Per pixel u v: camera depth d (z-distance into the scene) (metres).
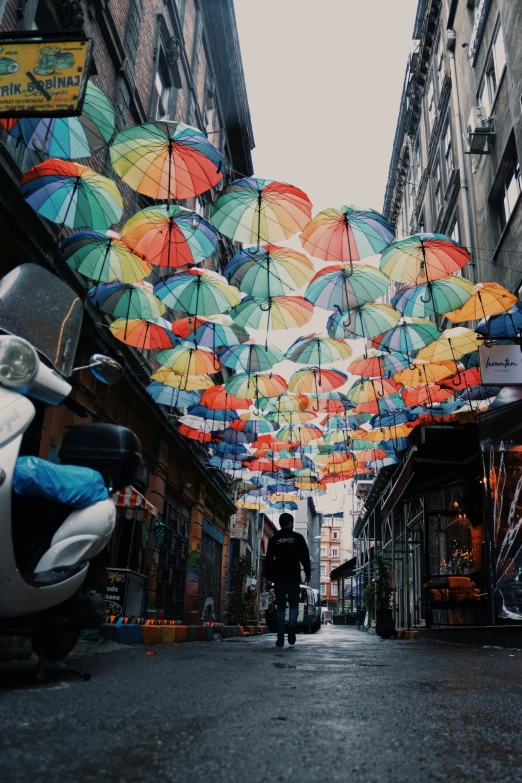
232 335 10.29
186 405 12.68
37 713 2.26
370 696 3.07
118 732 2.03
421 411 12.67
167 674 3.86
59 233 7.77
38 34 4.71
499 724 2.33
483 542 13.29
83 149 6.82
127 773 1.57
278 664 4.98
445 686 3.52
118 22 12.73
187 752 1.81
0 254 7.69
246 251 8.02
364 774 1.62
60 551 3.14
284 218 6.98
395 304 9.04
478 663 5.30
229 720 2.32
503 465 8.58
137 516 11.09
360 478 31.12
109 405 11.51
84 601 3.42
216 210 7.00
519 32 12.49
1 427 2.65
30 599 2.88
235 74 24.23
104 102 6.18
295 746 1.92
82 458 3.81
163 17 15.80
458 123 18.22
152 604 13.86
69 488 3.20
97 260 8.23
